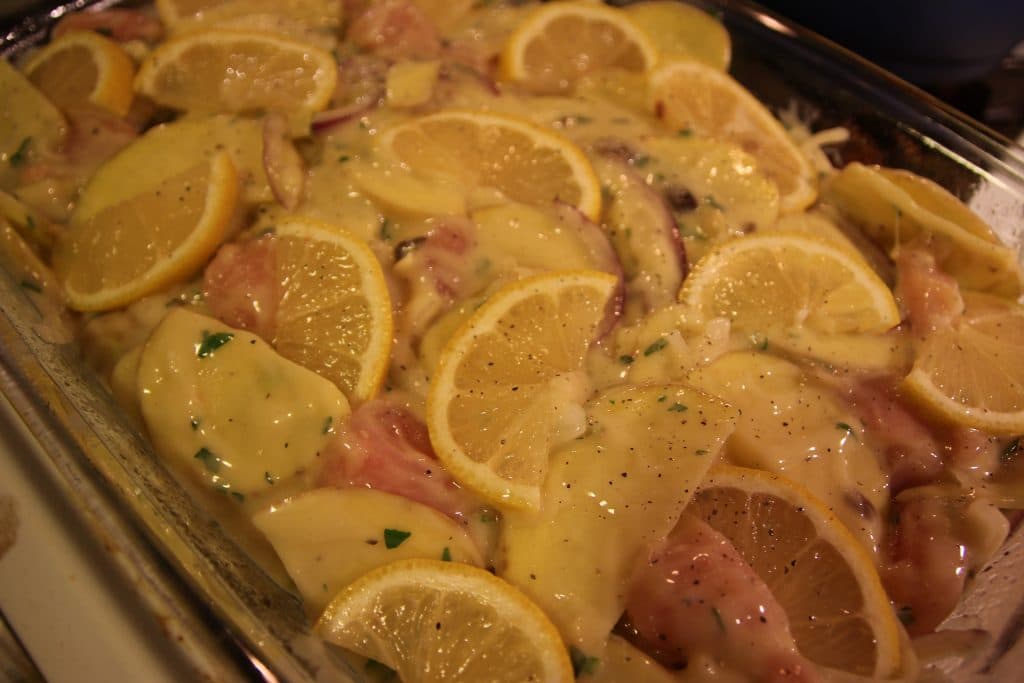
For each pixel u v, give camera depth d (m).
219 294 0.31
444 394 0.29
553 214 0.33
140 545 0.26
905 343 0.32
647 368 0.30
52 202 0.34
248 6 0.39
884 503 0.29
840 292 0.32
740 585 0.26
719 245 0.32
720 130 0.36
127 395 0.30
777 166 0.35
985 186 0.34
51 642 0.26
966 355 0.31
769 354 0.31
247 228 0.33
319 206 0.33
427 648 0.25
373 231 0.33
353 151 0.34
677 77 0.36
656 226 0.33
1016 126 0.42
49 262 0.33
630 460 0.28
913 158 0.36
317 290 0.31
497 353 0.29
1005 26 0.40
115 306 0.31
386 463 0.28
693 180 0.34
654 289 0.32
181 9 0.39
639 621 0.27
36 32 0.38
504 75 0.37
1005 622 0.27
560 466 0.28
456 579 0.26
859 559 0.27
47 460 0.28
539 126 0.34
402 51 0.38
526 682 0.25
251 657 0.25
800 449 0.29
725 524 0.28
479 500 0.28
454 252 0.32
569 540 0.27
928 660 0.27
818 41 0.37
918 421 0.30
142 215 0.32
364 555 0.27
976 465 0.30
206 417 0.29
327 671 0.25
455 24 0.40
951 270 0.33
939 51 0.40
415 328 0.31
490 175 0.34
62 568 0.27
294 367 0.29
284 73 0.36
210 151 0.34
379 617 0.26
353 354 0.30
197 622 0.26
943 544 0.28
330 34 0.39
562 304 0.30
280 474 0.28
